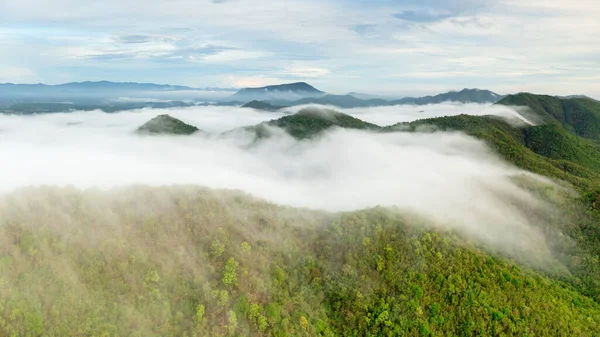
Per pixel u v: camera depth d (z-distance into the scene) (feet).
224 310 209.56
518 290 273.33
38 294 181.16
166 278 213.66
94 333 176.86
